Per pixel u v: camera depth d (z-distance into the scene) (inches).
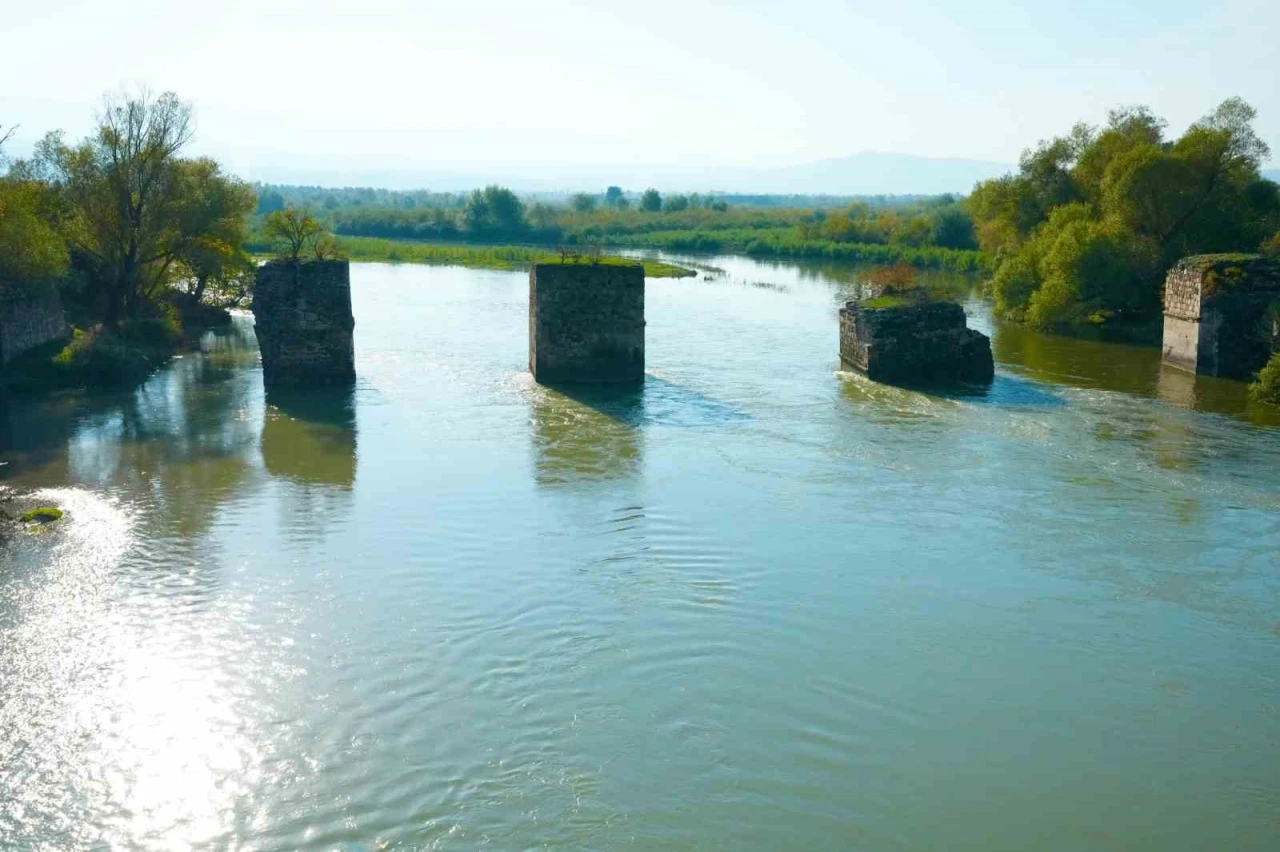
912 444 1091.3
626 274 1366.9
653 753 542.6
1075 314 1873.8
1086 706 593.9
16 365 1343.5
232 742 546.0
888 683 614.5
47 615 679.1
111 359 1389.0
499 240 5083.7
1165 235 1977.1
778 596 725.9
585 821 490.3
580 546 808.3
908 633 674.8
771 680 615.2
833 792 516.1
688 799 507.5
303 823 486.3
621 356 1387.8
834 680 616.4
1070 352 1691.7
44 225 1438.2
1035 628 683.4
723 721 572.4
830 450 1069.1
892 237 4370.1
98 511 873.5
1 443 1079.6
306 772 523.2
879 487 952.9
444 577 748.6
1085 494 933.8
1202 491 940.6
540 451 1062.4
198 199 1748.3
